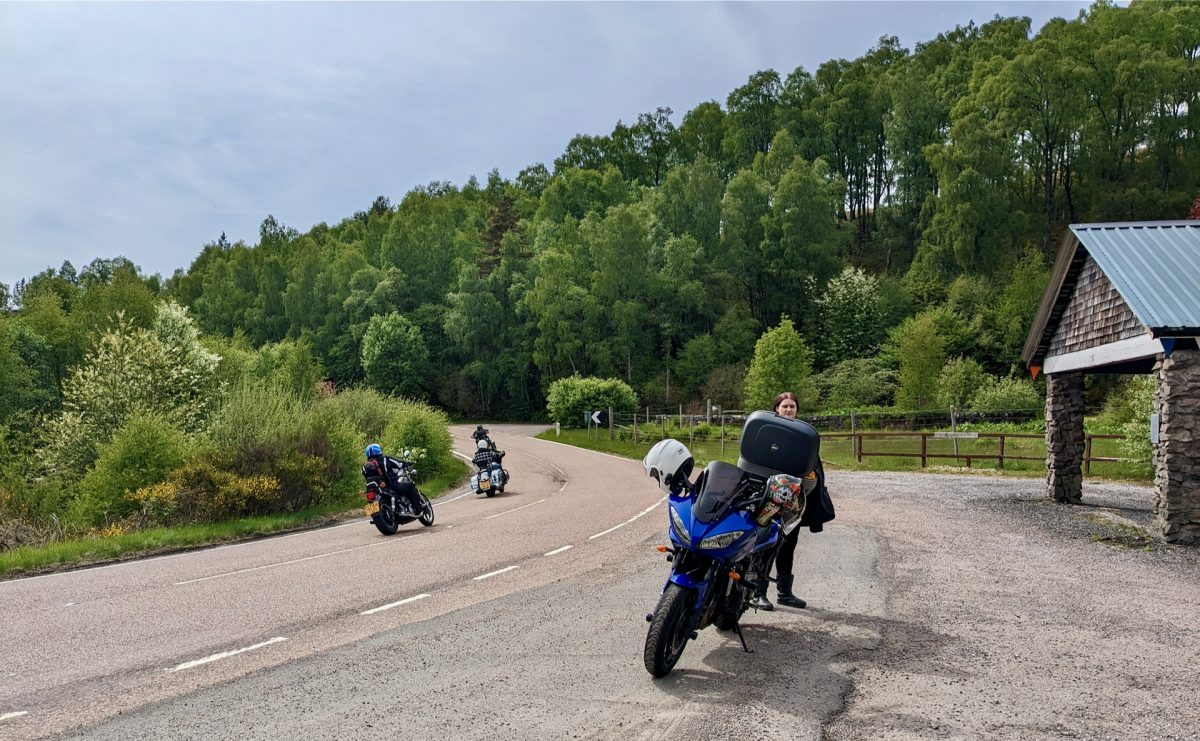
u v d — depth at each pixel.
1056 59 96.94
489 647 6.00
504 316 98.31
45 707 4.89
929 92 117.38
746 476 5.71
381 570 9.91
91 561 12.15
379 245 138.50
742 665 5.45
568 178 138.62
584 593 7.89
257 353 78.44
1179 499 10.95
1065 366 15.28
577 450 47.34
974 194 90.19
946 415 46.38
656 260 101.50
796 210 98.81
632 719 4.44
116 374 30.72
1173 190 89.81
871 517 13.38
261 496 17.86
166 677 5.48
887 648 5.82
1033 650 5.75
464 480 32.94
